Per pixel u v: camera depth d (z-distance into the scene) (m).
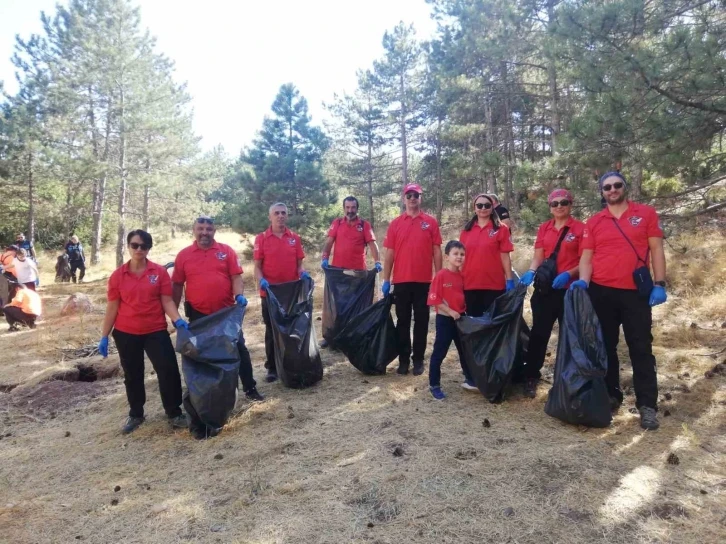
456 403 4.45
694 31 5.06
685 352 5.22
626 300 3.77
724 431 3.60
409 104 23.59
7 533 3.04
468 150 19.41
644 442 3.50
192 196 26.95
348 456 3.61
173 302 4.51
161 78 24.89
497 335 4.35
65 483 3.61
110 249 28.00
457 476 3.22
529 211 6.82
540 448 3.50
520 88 15.88
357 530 2.77
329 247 6.63
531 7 11.61
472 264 4.72
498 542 2.60
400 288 5.21
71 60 22.14
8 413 5.20
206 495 3.26
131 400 4.43
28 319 9.61
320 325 7.88
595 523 2.69
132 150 21.67
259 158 20.09
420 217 5.18
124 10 21.69
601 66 5.55
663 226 5.81
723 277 7.49
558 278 4.13
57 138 21.00
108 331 4.38
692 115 5.10
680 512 2.74
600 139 5.59
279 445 3.86
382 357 5.31
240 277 4.84
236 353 4.32
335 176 27.14
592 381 3.71
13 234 26.53
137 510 3.17
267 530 2.83
